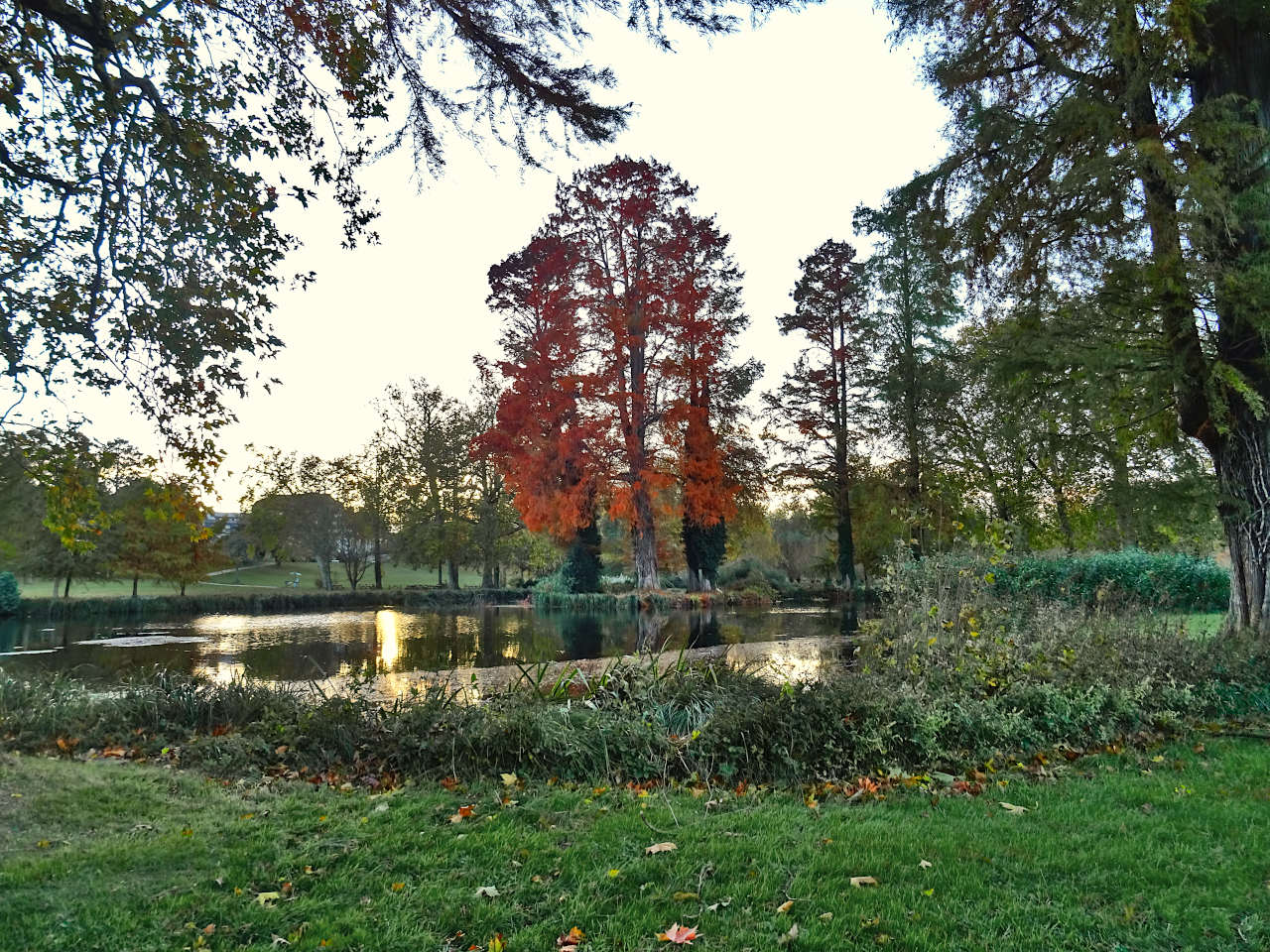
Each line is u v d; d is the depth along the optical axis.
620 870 3.43
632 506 28.20
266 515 38.12
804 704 5.29
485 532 37.69
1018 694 5.84
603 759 5.05
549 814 4.20
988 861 3.55
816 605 28.70
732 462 31.14
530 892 3.24
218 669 12.49
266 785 4.85
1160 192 8.35
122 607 26.45
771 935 2.86
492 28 4.58
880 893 3.21
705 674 6.67
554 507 27.80
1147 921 2.99
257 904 3.13
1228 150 7.82
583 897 3.18
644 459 28.27
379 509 39.12
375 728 5.57
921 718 5.23
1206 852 3.65
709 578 30.36
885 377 27.81
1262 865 3.49
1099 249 9.16
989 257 10.30
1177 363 8.19
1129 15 7.77
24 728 5.83
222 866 3.51
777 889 3.26
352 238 5.69
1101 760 5.37
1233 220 7.41
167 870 3.46
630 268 29.55
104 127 5.12
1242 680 6.88
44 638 18.23
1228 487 8.71
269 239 5.53
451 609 29.16
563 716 5.42
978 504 24.38
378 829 3.97
